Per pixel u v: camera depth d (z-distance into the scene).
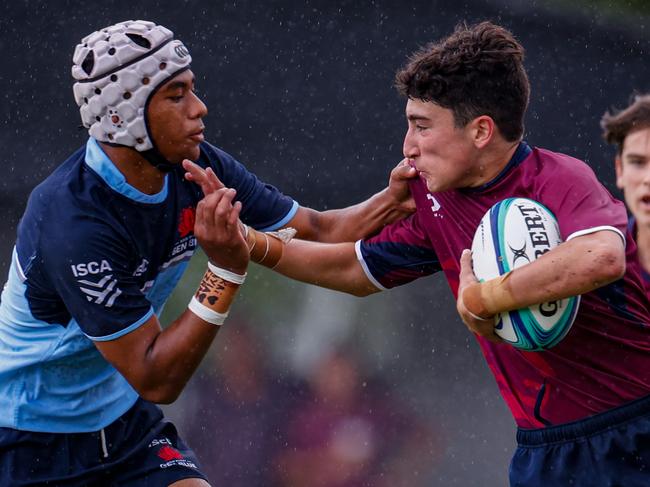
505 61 11.51
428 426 32.00
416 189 13.07
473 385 32.91
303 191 31.62
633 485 11.77
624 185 11.41
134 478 13.73
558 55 31.00
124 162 12.10
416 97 11.80
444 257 12.86
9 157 31.36
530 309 11.12
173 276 13.44
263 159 31.39
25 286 12.52
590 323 11.62
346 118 31.30
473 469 31.48
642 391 11.82
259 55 31.02
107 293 11.91
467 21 30.92
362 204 14.39
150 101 11.71
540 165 11.73
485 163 11.79
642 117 11.16
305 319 32.16
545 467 12.26
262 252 13.84
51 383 13.12
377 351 32.50
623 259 10.61
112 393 13.69
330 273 13.95
